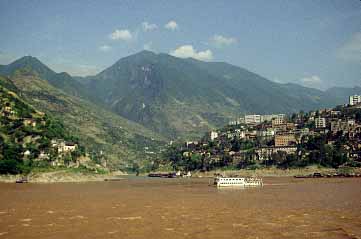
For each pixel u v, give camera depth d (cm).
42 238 11081
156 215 14975
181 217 14425
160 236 11206
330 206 17162
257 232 11625
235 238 10900
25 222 13488
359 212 15300
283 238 10869
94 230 12088
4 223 13300
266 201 19562
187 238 10944
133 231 11906
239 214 15025
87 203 19288
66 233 11694
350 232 11581
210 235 11288
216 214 15088
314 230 11856
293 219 13750
